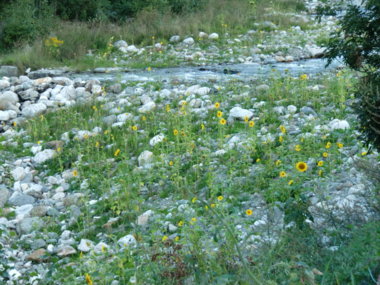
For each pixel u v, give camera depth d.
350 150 7.78
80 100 13.37
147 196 7.79
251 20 23.19
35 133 11.24
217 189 6.41
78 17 23.70
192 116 10.66
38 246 6.97
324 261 4.26
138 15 23.56
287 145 8.34
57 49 19.06
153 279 4.79
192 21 22.30
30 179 9.40
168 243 5.26
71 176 9.26
